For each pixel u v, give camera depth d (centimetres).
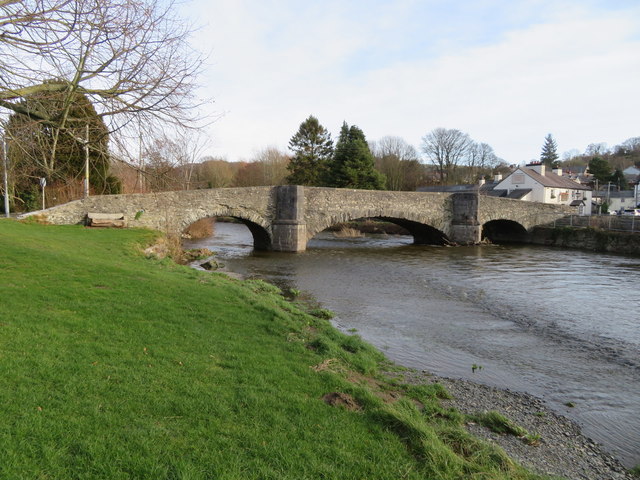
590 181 8319
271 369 646
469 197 3628
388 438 484
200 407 495
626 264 2645
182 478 364
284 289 1723
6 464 355
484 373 888
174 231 2542
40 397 467
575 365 971
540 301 1622
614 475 536
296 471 399
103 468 368
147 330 746
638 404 775
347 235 4484
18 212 2798
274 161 6956
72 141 773
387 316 1338
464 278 2088
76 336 671
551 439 616
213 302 1012
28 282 951
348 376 704
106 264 1288
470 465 461
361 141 5206
